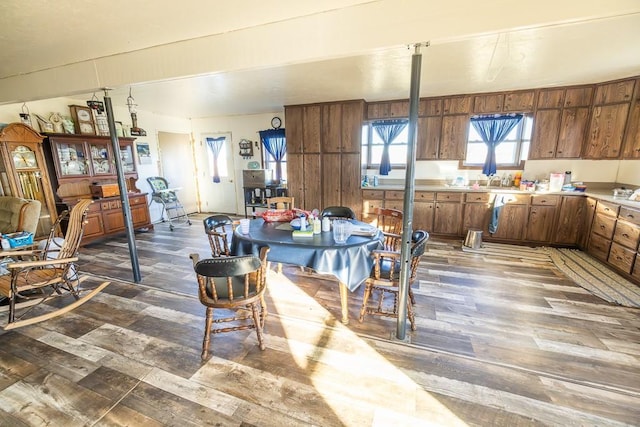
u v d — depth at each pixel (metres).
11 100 3.24
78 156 4.41
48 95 3.03
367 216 5.10
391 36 1.78
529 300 2.69
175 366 1.90
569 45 2.53
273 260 2.35
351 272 2.22
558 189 4.12
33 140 3.77
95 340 2.17
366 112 5.04
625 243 3.12
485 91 4.31
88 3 1.75
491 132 4.50
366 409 1.57
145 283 3.12
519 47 2.57
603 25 2.12
